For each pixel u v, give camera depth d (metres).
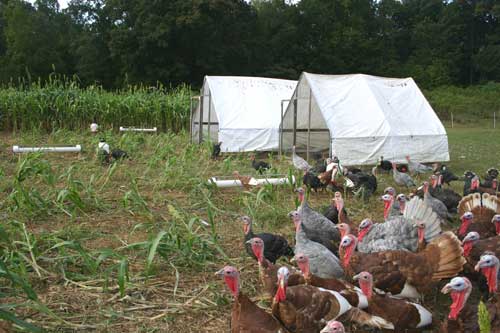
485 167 18.11
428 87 64.69
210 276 7.06
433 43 76.62
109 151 16.92
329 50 62.59
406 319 5.29
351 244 6.27
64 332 5.39
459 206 8.59
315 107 19.48
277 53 60.44
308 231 7.84
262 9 63.19
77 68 50.62
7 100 25.05
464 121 45.56
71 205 10.07
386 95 18.38
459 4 77.38
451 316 5.03
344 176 12.88
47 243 7.77
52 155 17.95
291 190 12.17
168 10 47.72
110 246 8.04
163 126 27.77
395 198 9.68
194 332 5.58
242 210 10.69
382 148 16.98
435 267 5.91
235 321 4.98
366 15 74.56
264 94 22.08
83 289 6.41
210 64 50.94
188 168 14.56
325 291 5.26
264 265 6.31
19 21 48.12
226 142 20.17
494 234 7.70
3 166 15.17
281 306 5.05
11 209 9.57
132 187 10.34
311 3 64.69
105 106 26.25
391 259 6.05
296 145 20.56
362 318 5.24
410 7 86.75
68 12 54.50
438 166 16.09
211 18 48.59
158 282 6.75
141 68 49.38
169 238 7.53
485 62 72.75
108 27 50.50
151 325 5.67
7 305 5.07
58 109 25.33
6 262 6.34
